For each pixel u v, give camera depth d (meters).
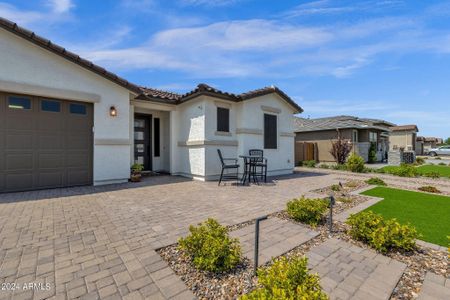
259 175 9.36
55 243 3.16
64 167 6.82
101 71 7.09
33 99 6.35
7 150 6.01
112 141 7.55
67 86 6.69
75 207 4.89
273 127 10.89
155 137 10.60
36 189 6.40
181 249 3.02
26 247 3.02
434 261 2.87
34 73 6.19
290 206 4.45
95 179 7.27
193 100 9.19
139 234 3.52
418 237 3.50
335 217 4.54
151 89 11.12
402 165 12.59
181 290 2.21
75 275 2.40
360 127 18.67
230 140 9.52
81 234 3.48
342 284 2.35
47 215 4.32
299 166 17.28
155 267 2.59
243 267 2.64
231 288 2.26
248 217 4.43
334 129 19.42
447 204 5.61
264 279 2.06
